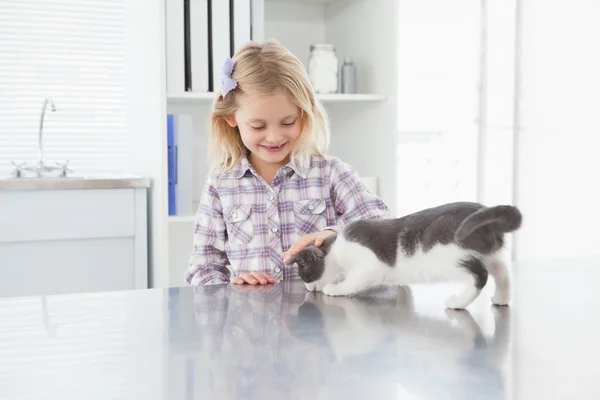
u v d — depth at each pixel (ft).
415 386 1.52
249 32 7.28
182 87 7.02
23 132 8.21
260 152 4.34
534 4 8.33
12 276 6.44
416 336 1.97
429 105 8.90
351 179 5.01
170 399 1.44
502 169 8.57
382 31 7.57
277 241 4.89
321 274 2.75
